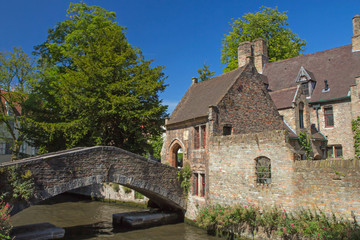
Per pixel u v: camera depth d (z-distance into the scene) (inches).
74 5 1180.5
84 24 1131.3
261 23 1405.0
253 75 812.6
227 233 634.2
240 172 636.1
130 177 709.3
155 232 714.2
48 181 600.1
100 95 920.9
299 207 521.0
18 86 1050.1
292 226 497.4
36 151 1519.4
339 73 1035.9
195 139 791.1
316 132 1005.2
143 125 997.8
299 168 526.3
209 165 717.9
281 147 557.9
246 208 594.6
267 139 584.7
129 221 761.6
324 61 1119.0
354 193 453.4
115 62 954.7
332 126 988.6
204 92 898.7
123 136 1028.5
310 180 509.0
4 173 553.3
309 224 481.1
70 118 981.8
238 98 768.9
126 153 707.4
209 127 722.8
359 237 417.7
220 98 737.0
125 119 948.0
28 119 922.7
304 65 1167.0
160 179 759.7
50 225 709.3
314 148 943.0
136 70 1000.2
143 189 740.0
